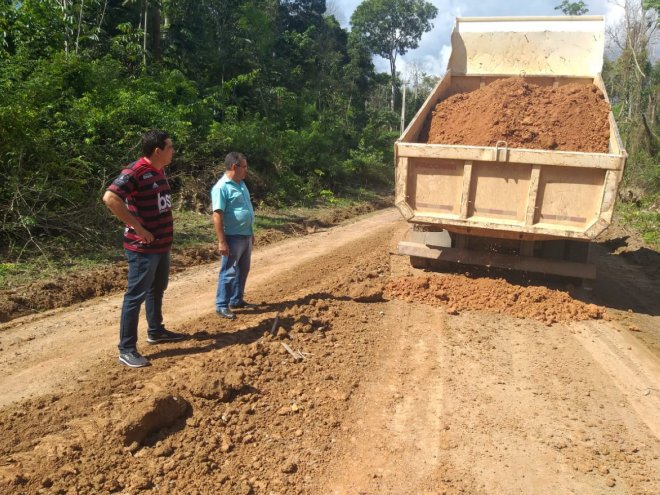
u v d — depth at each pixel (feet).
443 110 25.30
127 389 12.86
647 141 71.77
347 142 83.05
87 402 12.17
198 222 34.99
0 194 24.50
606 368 15.76
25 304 18.79
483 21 27.61
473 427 12.33
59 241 25.45
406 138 22.13
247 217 17.90
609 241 36.83
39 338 16.22
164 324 17.47
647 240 35.35
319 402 12.97
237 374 13.16
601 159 18.44
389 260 27.40
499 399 13.65
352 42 133.28
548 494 10.16
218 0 65.10
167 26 60.64
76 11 43.55
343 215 48.24
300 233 38.06
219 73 63.98
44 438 10.77
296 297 20.79
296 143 59.06
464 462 11.05
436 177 21.26
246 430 11.63
